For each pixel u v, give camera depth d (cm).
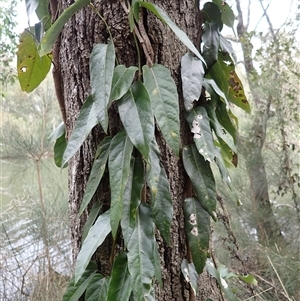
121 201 56
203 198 69
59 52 77
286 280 175
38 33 87
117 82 59
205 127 71
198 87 70
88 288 68
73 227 79
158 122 59
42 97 206
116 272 63
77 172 75
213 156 69
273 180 214
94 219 70
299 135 220
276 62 206
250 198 211
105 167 69
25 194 221
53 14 78
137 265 58
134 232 60
